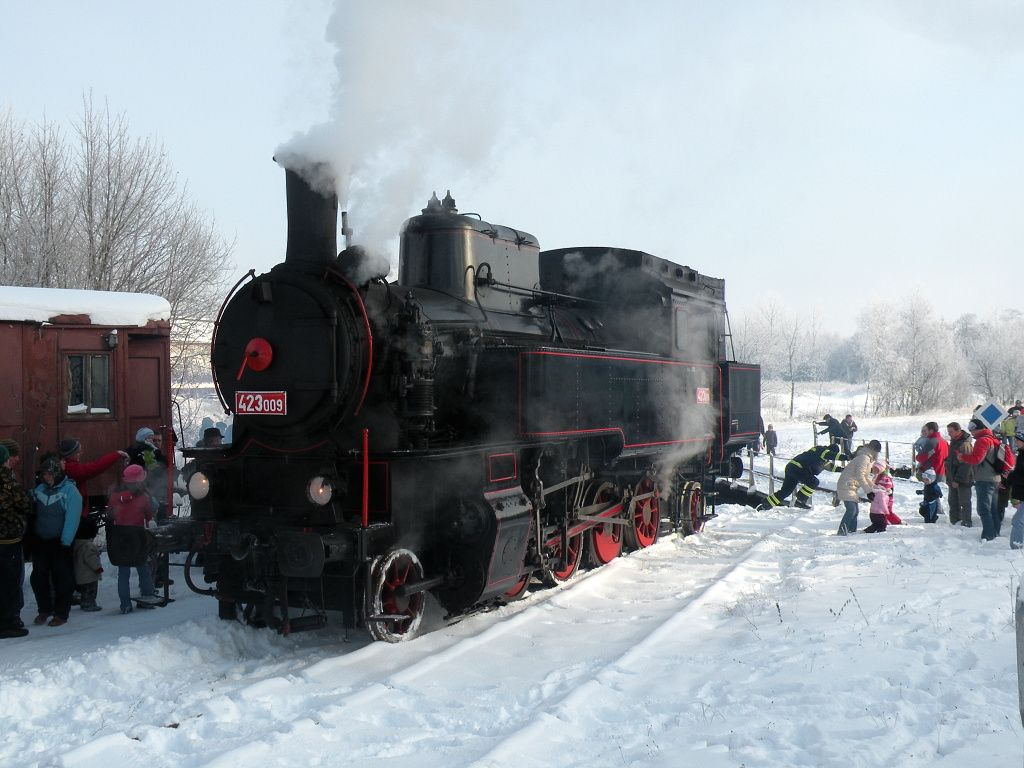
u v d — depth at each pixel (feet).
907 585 27.25
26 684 18.44
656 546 37.93
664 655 21.22
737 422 45.06
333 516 22.08
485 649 21.98
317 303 22.34
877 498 40.88
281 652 22.25
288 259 23.62
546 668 20.31
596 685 18.29
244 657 21.81
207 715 16.98
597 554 32.83
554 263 39.88
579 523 30.86
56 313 34.17
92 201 67.77
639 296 38.45
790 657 20.11
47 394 34.04
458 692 18.58
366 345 22.74
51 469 25.36
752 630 23.08
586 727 16.53
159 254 70.79
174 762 15.11
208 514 23.71
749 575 31.55
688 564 33.86
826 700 17.02
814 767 13.99
